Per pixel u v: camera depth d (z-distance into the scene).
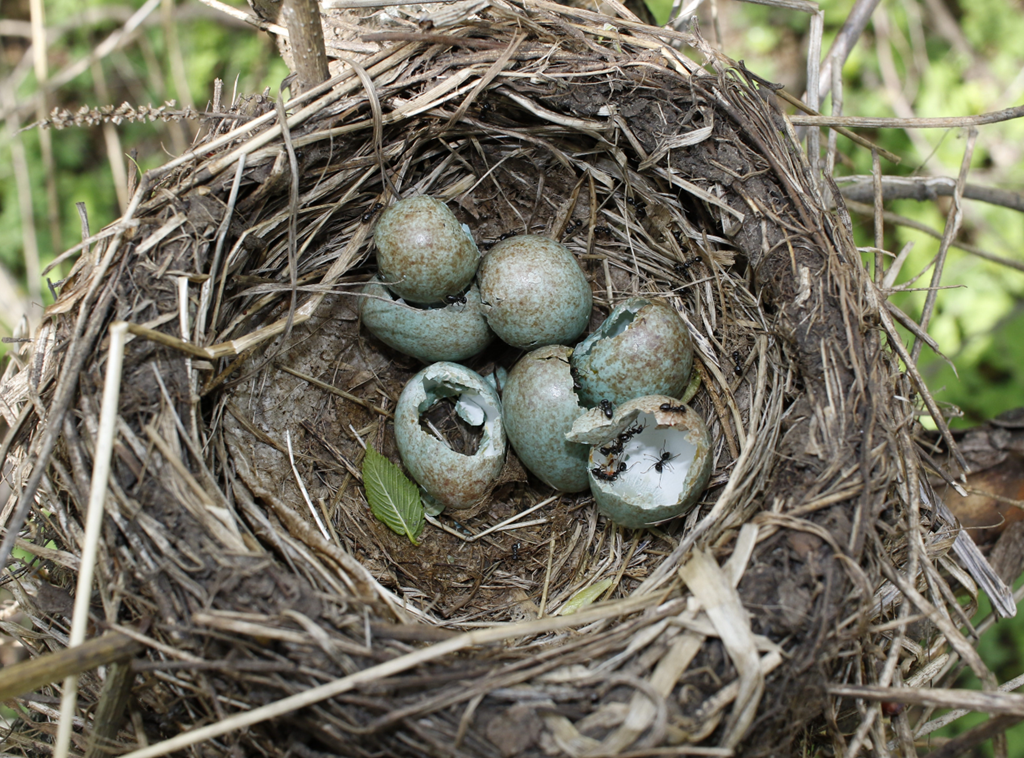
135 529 0.16
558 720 0.15
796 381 0.19
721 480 0.20
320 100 0.19
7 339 0.18
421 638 0.16
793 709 0.16
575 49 0.20
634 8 0.22
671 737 0.15
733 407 0.20
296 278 0.19
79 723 0.17
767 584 0.16
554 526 0.21
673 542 0.19
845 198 0.23
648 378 0.19
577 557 0.21
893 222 0.23
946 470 0.20
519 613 0.20
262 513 0.18
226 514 0.16
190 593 0.16
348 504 0.21
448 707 0.15
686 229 0.20
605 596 0.20
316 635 0.15
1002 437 0.20
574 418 0.20
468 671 0.16
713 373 0.20
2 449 0.18
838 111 0.21
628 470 0.20
